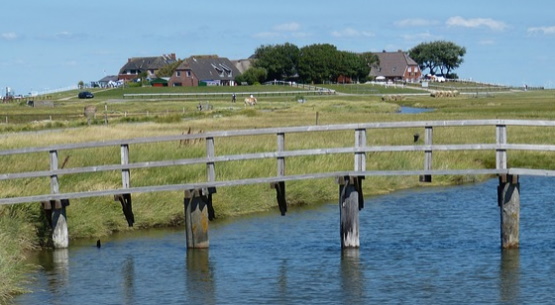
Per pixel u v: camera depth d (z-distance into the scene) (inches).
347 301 792.9
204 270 913.5
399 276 881.5
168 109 4301.2
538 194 1407.5
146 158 1306.6
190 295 818.2
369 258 962.7
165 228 1145.4
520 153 1833.2
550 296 797.2
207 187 997.8
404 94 6983.3
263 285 853.2
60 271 911.0
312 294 817.5
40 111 4375.0
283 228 1139.3
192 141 1531.7
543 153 1835.6
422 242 1043.9
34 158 1299.2
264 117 3211.1
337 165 1423.5
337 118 3125.0
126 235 1099.9
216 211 1208.2
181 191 1202.0
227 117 3216.0
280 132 976.3
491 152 1831.9
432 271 898.7
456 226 1143.0
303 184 1339.8
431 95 6599.4
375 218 1212.5
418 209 1283.2
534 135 2127.2
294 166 1375.5
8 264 836.6
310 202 1346.0
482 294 808.3
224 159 982.4
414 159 1576.0
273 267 926.4
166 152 1355.8
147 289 840.3
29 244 997.8
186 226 1007.6
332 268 919.0
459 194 1434.5
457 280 861.2
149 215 1141.7
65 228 1012.5
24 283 860.6
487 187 1524.4
